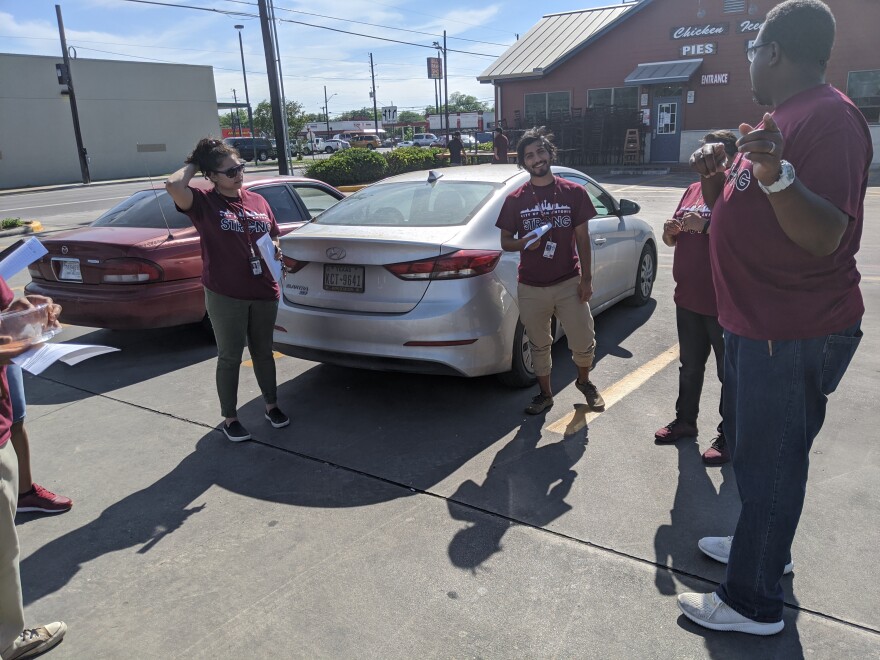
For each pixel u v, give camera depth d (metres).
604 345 5.60
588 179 5.96
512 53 26.22
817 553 2.82
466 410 4.41
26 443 3.26
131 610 2.65
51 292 5.44
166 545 3.06
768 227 2.05
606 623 2.48
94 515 3.32
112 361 5.63
